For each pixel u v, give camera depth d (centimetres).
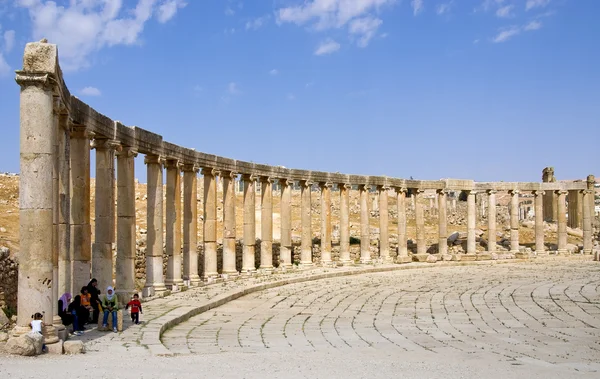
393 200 10938
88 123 2764
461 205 10812
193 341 2391
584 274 5284
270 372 1741
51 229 2078
